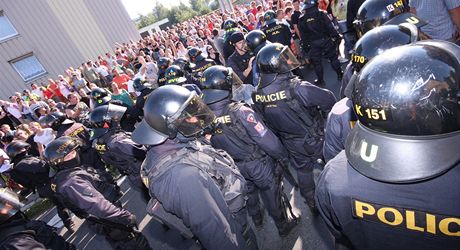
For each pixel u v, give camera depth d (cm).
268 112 267
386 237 98
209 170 168
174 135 164
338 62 570
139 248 298
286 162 294
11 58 1517
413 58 87
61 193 265
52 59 1636
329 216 121
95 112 349
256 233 319
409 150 85
